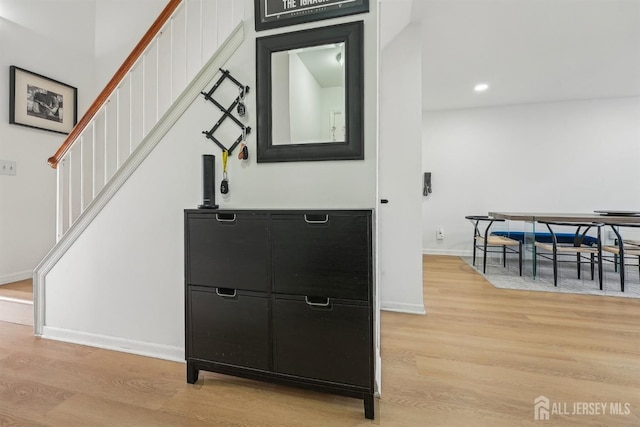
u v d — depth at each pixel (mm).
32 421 1218
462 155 5078
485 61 3346
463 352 1767
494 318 2314
